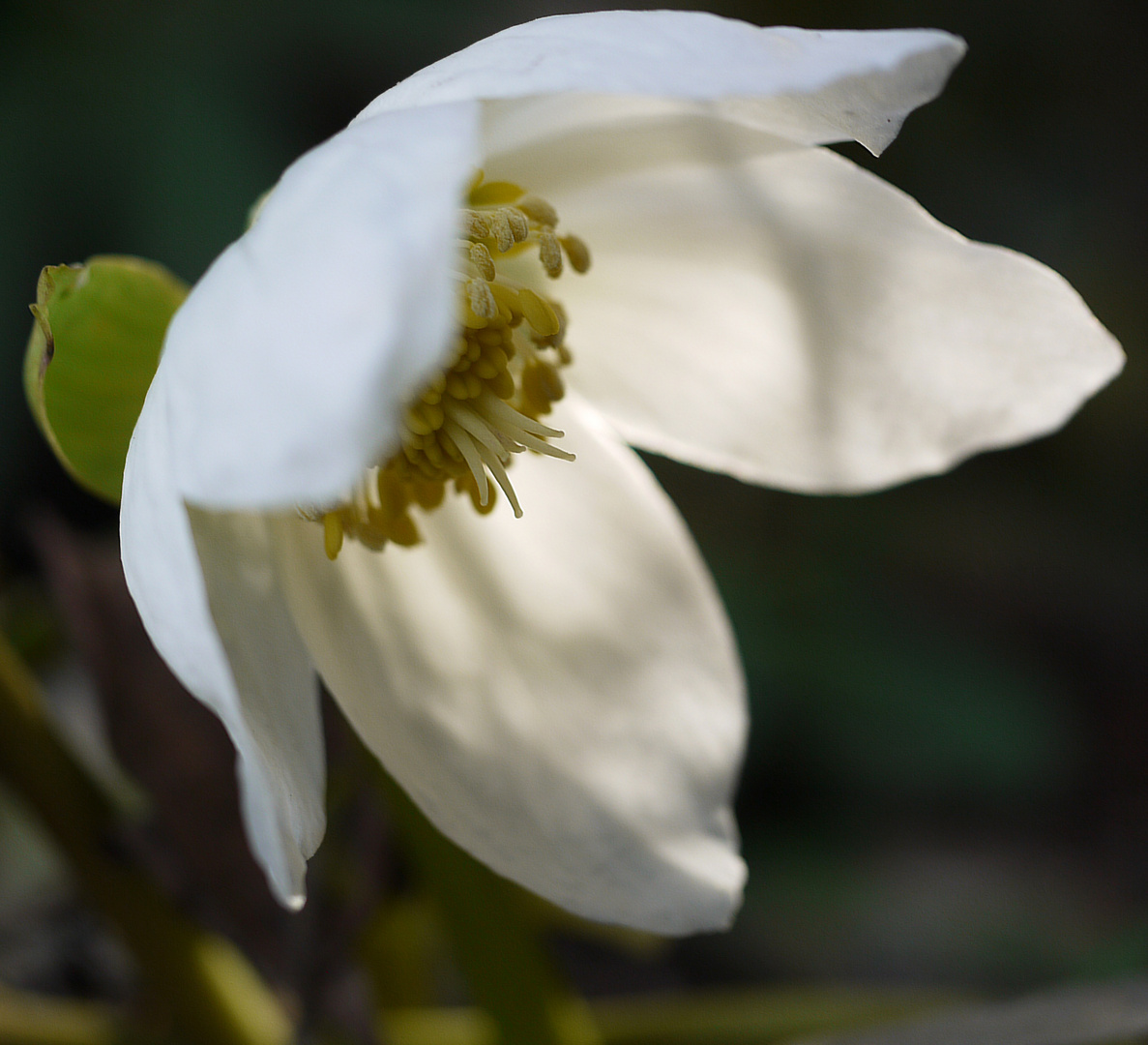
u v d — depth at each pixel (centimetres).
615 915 26
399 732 26
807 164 26
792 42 25
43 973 34
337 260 23
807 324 27
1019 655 54
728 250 27
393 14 49
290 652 25
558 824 27
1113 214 65
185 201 44
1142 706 55
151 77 45
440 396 26
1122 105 66
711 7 58
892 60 24
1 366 45
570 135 26
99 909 29
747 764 48
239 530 25
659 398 27
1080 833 51
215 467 23
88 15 45
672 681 27
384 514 26
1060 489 59
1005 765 46
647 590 27
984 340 27
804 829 49
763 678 46
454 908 28
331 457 23
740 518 52
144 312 25
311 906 29
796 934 45
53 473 48
